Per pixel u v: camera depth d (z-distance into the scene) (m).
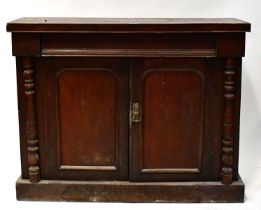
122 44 2.05
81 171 2.19
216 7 2.59
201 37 2.04
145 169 2.17
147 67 2.09
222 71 2.10
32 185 2.18
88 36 2.04
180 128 2.14
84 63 2.09
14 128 2.69
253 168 2.62
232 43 2.04
